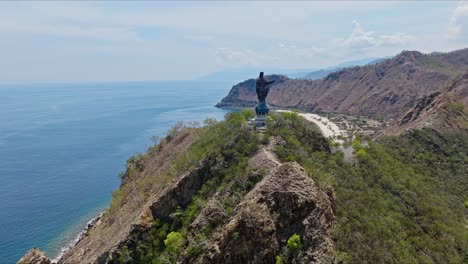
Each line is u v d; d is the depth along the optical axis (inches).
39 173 6368.1
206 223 2068.2
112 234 3110.2
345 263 1589.6
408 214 2284.7
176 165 3206.2
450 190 3284.9
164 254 2170.3
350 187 2290.8
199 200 2345.0
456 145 4429.1
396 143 4517.7
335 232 1748.3
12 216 4658.0
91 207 4972.9
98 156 7455.7
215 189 2368.4
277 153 2417.6
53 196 5334.6
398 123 6186.0
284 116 3344.0
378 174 2721.5
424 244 1964.8
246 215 1804.9
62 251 3826.3
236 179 2244.1
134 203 3383.4
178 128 5241.1
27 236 4160.9
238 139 2726.4
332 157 2773.1
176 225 2444.6
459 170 3848.4
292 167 1967.3
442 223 2249.0
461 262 1909.4
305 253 1658.5
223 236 1825.8
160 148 4478.3
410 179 2947.8
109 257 2476.6
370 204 2146.9
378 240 1785.2
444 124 4923.7
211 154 2696.9
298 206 1804.9
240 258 1754.4
